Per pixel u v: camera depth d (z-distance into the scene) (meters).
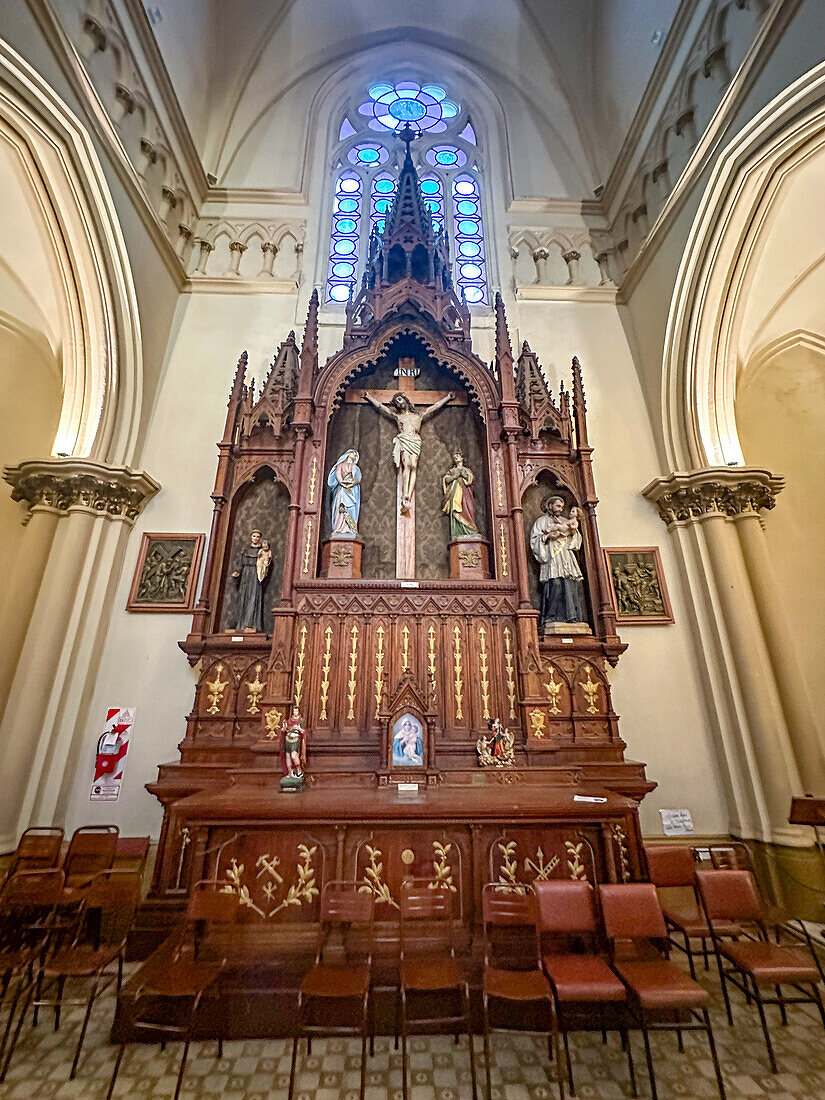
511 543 7.13
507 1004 3.96
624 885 3.89
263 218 10.30
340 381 7.71
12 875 4.55
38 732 6.27
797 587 7.70
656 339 8.62
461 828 4.47
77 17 6.86
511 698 6.46
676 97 8.41
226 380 8.66
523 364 8.36
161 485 7.89
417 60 12.28
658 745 6.98
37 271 7.35
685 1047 3.76
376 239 9.13
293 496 7.05
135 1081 3.44
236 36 11.04
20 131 6.11
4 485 7.71
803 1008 4.24
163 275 8.74
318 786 5.57
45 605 6.64
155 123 8.65
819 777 6.29
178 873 5.44
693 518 7.59
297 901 4.23
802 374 8.75
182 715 6.87
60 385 8.30
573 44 11.25
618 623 7.48
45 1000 4.38
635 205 9.59
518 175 11.07
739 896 4.14
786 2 5.89
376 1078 3.48
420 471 8.09
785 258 7.51
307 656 6.46
